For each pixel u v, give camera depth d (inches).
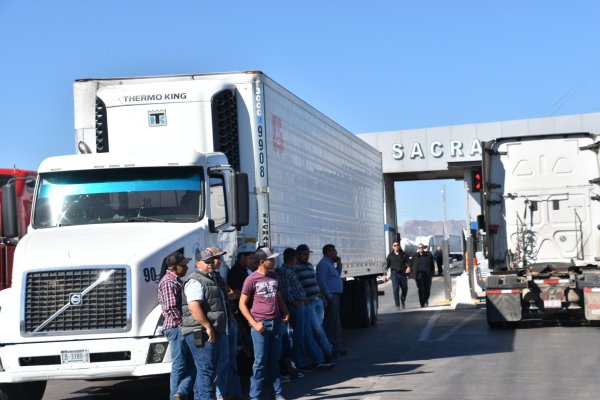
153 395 527.2
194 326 400.2
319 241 717.9
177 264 419.5
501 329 813.9
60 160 502.3
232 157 549.3
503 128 2026.3
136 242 452.1
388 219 2223.2
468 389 466.6
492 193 837.8
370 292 952.3
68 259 436.5
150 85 552.1
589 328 788.0
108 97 557.6
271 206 570.6
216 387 414.6
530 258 826.8
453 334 786.2
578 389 455.2
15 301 434.3
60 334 429.4
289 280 560.4
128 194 492.4
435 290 1686.8
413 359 613.9
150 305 436.5
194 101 546.0
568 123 2006.6
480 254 1357.0
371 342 753.6
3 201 508.7
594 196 818.8
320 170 730.8
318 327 587.5
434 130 2046.0
